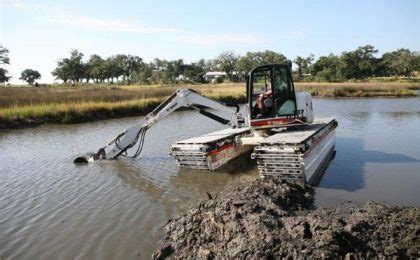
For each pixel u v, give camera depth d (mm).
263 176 9312
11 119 21438
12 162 12930
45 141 16953
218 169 11102
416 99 36844
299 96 11328
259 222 6230
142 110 27109
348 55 97125
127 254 6172
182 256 5914
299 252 5469
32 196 9273
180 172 10930
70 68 100188
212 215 6754
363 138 15477
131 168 11578
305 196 8289
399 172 10148
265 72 11242
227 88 48156
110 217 7762
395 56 102750
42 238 6949
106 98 30547
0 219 7902
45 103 27094
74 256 6215
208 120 23125
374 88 45438
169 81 88625
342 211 7363
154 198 8812
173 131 18766
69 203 8703
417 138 15070
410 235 5852
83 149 14930
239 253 5570
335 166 11008
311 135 9836
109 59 106562
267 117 11141
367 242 5781
